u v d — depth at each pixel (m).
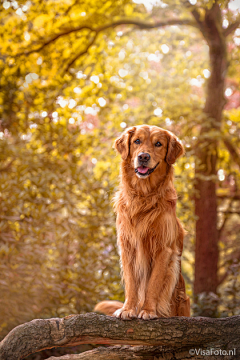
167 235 3.27
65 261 5.81
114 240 5.90
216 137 7.08
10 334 2.74
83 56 8.14
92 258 5.77
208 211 7.40
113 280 5.68
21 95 6.84
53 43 7.77
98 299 5.52
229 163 8.16
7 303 4.88
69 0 7.55
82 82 7.50
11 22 7.23
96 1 7.33
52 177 5.77
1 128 6.54
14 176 6.04
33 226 5.49
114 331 2.77
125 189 3.49
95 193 6.10
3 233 5.27
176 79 9.01
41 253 5.25
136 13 8.08
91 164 8.29
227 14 7.07
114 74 8.27
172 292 3.41
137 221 3.34
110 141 7.93
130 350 3.00
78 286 5.38
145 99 8.70
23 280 5.16
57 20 7.42
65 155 6.48
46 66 7.64
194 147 7.45
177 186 7.10
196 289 7.39
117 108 8.10
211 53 7.55
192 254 8.91
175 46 9.19
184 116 7.53
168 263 3.29
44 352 4.72
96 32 7.65
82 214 6.05
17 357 2.67
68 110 7.01
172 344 2.81
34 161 5.99
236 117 8.80
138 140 3.54
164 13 7.55
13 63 7.16
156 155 3.45
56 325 2.79
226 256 8.53
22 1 6.71
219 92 7.60
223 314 5.95
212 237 7.39
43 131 6.41
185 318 2.88
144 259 3.33
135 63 8.86
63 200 5.87
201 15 7.61
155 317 2.91
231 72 9.01
